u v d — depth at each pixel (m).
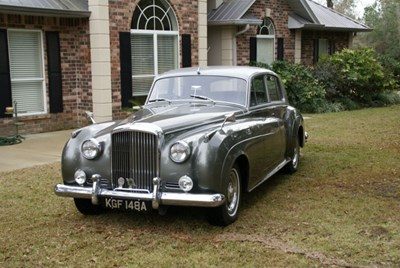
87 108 12.45
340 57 18.45
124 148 4.88
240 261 4.16
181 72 6.47
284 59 18.14
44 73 11.83
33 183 6.90
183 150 4.66
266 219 5.27
